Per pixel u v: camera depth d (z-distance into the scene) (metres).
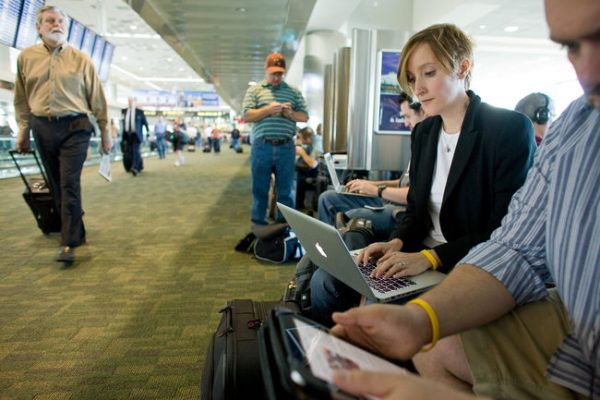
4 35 6.12
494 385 0.62
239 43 7.36
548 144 0.74
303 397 0.40
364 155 3.26
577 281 0.60
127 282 2.41
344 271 1.00
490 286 0.68
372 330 0.60
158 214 4.48
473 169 1.22
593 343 0.58
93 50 9.05
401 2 7.93
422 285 1.02
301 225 1.10
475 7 6.59
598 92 0.45
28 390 1.38
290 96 3.38
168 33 6.59
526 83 12.94
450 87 1.22
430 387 0.38
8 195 5.75
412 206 1.43
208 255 2.97
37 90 2.69
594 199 0.59
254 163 3.33
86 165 10.84
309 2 5.09
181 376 1.46
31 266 2.69
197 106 30.33
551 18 0.45
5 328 1.83
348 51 4.07
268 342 0.54
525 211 0.76
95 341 1.72
